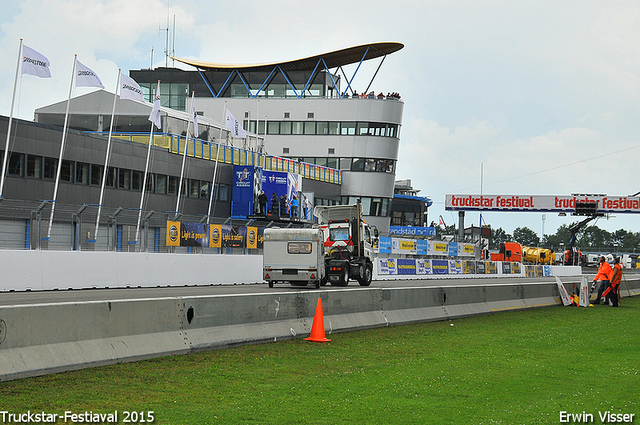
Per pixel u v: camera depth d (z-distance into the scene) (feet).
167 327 35.32
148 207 149.38
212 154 171.63
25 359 27.81
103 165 136.98
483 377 32.78
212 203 170.19
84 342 30.71
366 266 106.11
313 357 37.42
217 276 100.68
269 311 42.78
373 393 28.40
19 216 84.69
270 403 25.94
